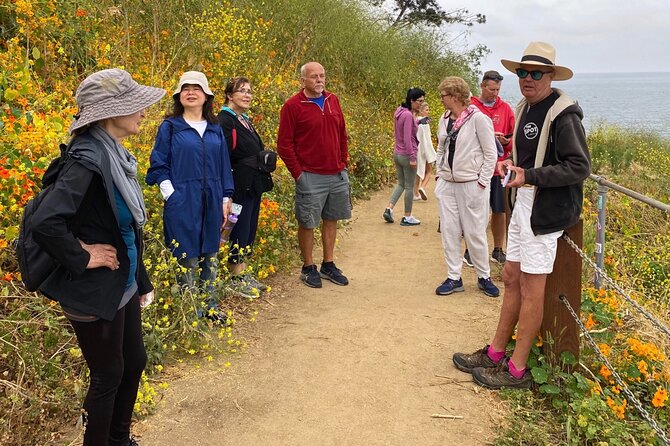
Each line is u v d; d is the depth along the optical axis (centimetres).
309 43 1204
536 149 365
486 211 542
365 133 1121
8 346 363
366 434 342
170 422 349
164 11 874
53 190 242
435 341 456
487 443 336
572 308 385
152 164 430
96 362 269
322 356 431
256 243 602
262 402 372
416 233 775
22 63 529
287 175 760
